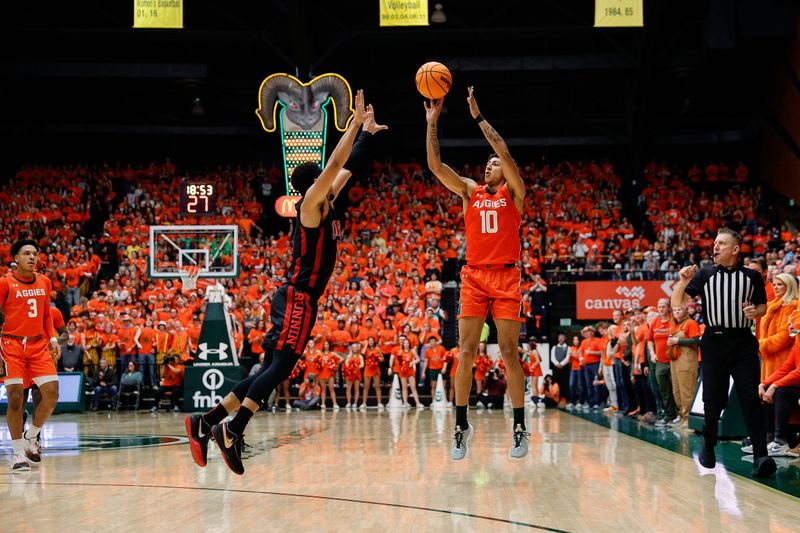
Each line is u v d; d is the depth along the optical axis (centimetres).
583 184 2664
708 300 598
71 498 521
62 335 1709
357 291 1933
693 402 1026
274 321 480
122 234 2391
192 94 2564
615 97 2731
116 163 2873
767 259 1591
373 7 2348
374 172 2833
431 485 562
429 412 1545
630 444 854
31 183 2702
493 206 596
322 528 415
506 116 2767
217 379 1520
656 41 2127
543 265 2138
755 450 592
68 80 2406
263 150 2964
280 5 2020
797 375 714
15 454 686
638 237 2422
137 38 2217
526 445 600
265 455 773
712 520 433
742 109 2678
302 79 2184
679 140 2812
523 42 2575
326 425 1193
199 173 2792
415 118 2859
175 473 648
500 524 422
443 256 2209
